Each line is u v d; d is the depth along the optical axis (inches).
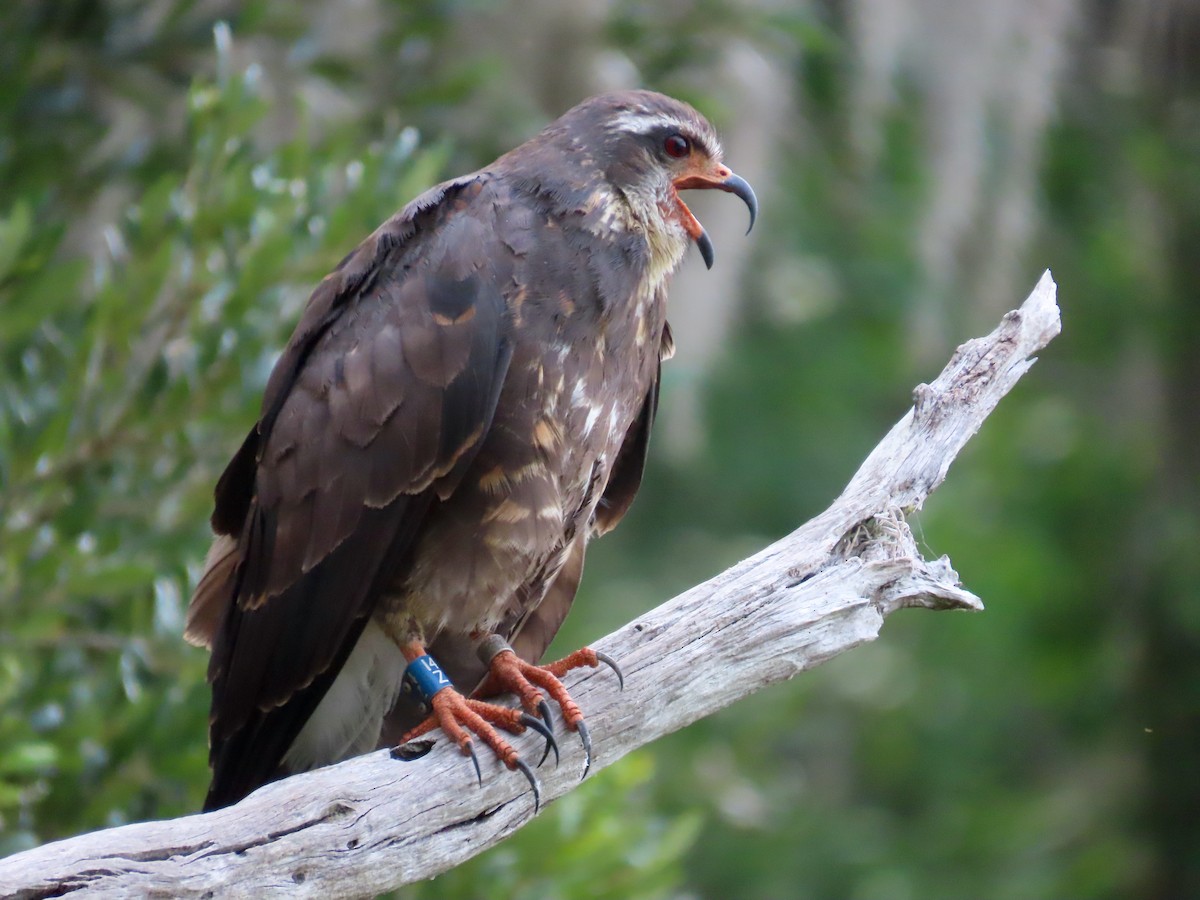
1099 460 749.3
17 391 382.3
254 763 320.8
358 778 268.2
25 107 443.2
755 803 613.0
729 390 761.0
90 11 449.1
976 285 661.3
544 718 284.8
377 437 308.7
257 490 319.9
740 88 542.6
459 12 493.4
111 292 361.7
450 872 376.5
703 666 287.1
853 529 293.7
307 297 389.7
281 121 476.4
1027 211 659.4
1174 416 738.2
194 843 249.8
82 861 240.5
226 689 321.1
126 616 380.5
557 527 319.3
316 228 388.8
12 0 441.7
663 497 760.3
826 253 729.6
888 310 736.3
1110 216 770.8
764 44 531.5
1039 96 636.7
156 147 456.4
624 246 324.2
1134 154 746.8
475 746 280.7
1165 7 748.0
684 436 573.0
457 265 310.8
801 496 758.5
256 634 316.5
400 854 267.9
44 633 350.0
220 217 375.9
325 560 310.8
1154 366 747.4
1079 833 719.1
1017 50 634.2
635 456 357.7
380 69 488.7
